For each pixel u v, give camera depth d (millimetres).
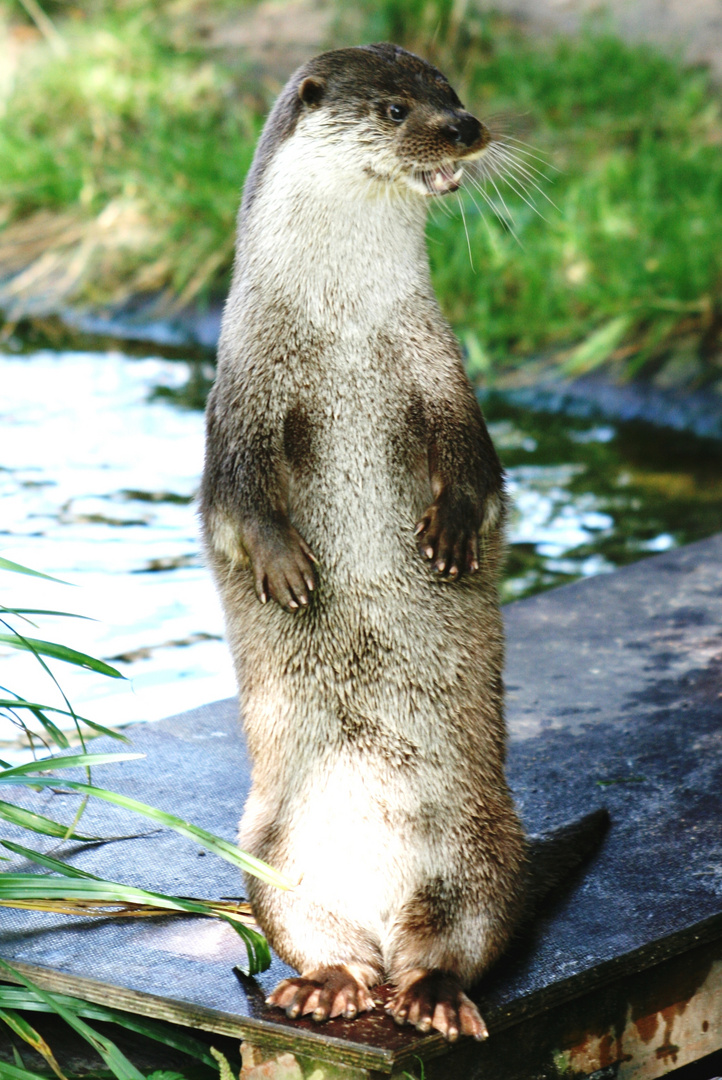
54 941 6145
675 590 9867
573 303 16875
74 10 27719
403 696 5918
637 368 15531
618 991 5914
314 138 6152
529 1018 5676
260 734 6082
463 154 6207
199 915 6336
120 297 19188
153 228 20109
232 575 6156
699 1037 6184
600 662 8820
